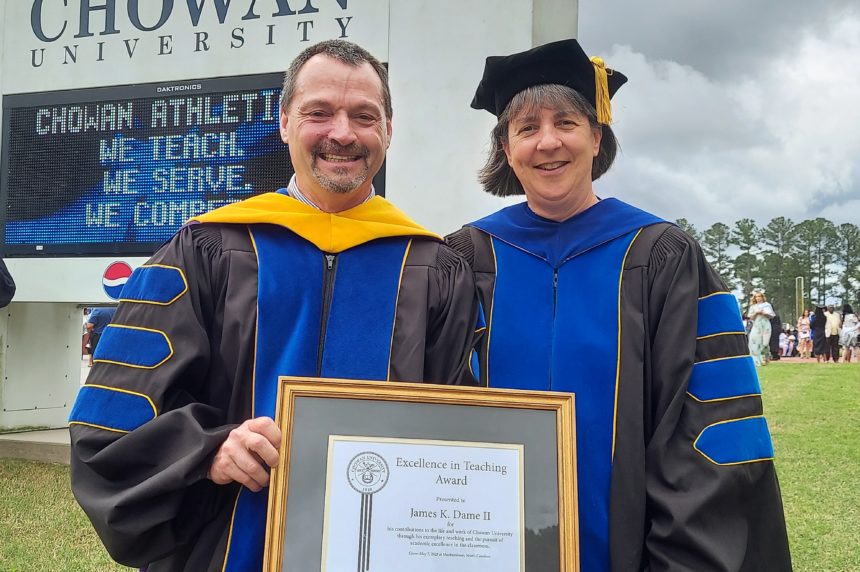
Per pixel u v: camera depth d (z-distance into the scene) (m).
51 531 4.23
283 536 1.63
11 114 5.69
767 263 49.44
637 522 1.92
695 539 1.77
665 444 1.90
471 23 4.80
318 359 1.95
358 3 4.99
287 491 1.66
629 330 2.06
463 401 1.75
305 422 1.71
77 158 5.54
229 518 1.83
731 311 2.04
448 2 4.83
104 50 5.50
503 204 4.76
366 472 1.68
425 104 4.85
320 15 5.07
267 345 1.91
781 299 47.25
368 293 2.04
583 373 2.06
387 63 4.92
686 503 1.81
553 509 1.69
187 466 1.65
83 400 1.82
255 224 2.07
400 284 2.07
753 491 1.90
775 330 17.05
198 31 5.32
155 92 5.39
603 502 1.97
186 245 2.00
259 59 5.20
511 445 1.73
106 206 5.47
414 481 1.69
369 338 1.99
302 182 2.14
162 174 5.37
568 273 2.21
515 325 2.18
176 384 1.86
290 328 1.94
